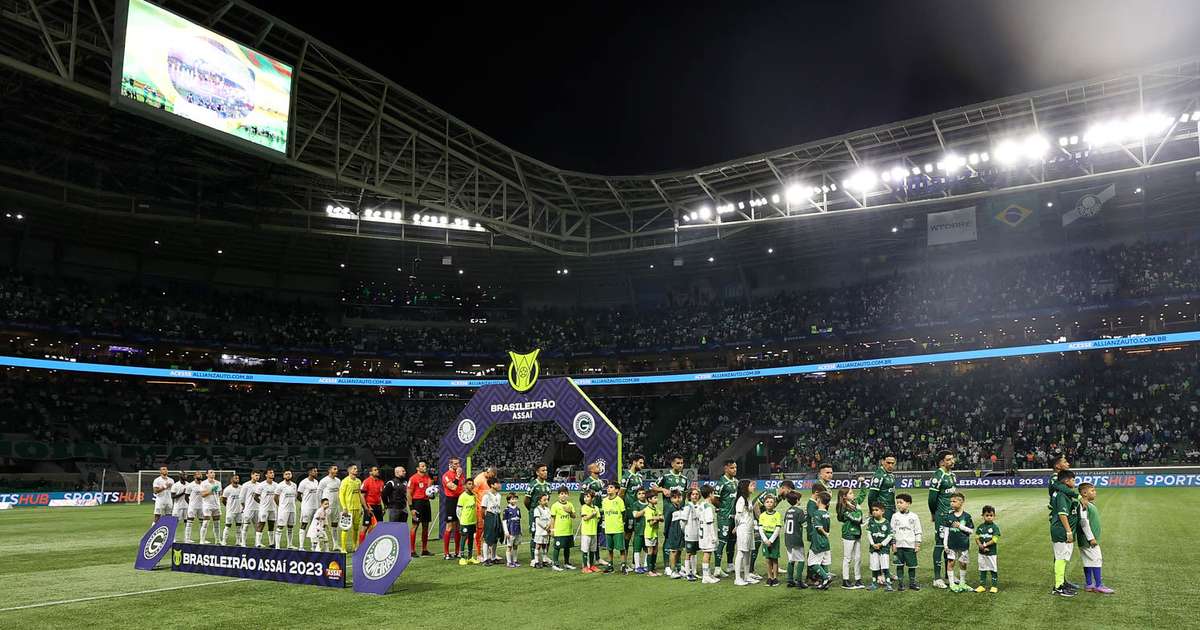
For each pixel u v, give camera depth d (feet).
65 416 178.09
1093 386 168.45
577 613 38.01
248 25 114.11
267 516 72.33
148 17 100.01
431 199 164.25
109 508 138.10
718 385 217.15
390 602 41.24
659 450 203.62
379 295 224.53
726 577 49.93
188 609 39.55
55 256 187.62
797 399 200.34
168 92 102.12
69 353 185.06
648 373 214.90
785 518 46.52
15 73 112.27
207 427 194.90
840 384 199.93
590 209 173.99
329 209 160.56
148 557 55.01
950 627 34.17
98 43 107.34
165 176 150.20
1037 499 110.52
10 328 169.78
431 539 76.69
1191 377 159.53
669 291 228.63
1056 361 179.11
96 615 38.27
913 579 44.11
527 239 164.35
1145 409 156.66
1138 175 152.15
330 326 216.33
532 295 236.02
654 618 36.68
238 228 163.73
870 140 136.26
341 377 209.56
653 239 185.98
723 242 191.42
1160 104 117.91
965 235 160.15
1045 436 158.81
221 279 211.20
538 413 77.51
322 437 206.39
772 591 44.11
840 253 203.72
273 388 214.69
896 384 191.93
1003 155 129.49
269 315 210.18
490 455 213.05
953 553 43.01
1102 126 120.26
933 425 173.78
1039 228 181.47
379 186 128.47
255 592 44.42
